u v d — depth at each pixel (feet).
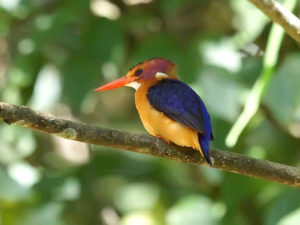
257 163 23.67
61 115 42.86
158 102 25.00
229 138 24.23
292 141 35.70
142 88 26.89
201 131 23.48
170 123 24.44
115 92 44.60
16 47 39.86
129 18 34.40
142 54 32.55
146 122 25.76
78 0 32.89
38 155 41.55
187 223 33.78
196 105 24.79
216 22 37.35
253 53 36.50
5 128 36.65
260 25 30.45
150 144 22.84
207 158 22.59
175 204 38.52
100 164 39.11
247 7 30.76
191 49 32.17
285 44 33.04
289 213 30.07
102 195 43.27
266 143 36.14
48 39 32.99
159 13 36.70
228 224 33.01
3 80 38.63
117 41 33.01
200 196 35.12
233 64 31.65
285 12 21.99
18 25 37.11
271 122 35.35
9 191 33.78
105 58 32.89
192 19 37.32
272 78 29.94
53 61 35.76
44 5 36.58
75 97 32.91
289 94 29.76
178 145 24.39
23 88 35.96
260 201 35.22
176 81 26.76
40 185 34.88
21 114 20.54
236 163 23.54
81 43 33.42
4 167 36.06
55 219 35.55
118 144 22.18
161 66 27.89
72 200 36.32
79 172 38.34
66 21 32.89
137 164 42.29
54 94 35.14
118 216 42.01
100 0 36.96
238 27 35.60
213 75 31.50
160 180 42.06
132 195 42.96
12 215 36.19
